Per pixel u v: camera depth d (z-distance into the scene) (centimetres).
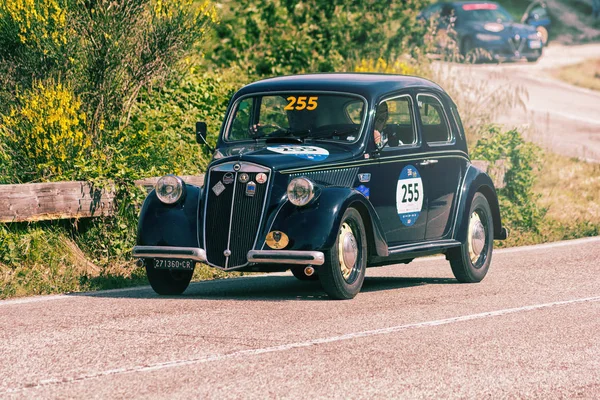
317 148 3506
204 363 2430
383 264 3828
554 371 2422
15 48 4847
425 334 2798
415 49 7725
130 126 5334
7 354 2530
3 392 2180
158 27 5091
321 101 3653
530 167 5978
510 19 13025
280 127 3666
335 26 7494
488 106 7231
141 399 2128
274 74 7175
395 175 3656
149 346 2606
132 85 5200
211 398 2139
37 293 3575
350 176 3469
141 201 4347
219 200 3325
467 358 2531
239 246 3278
